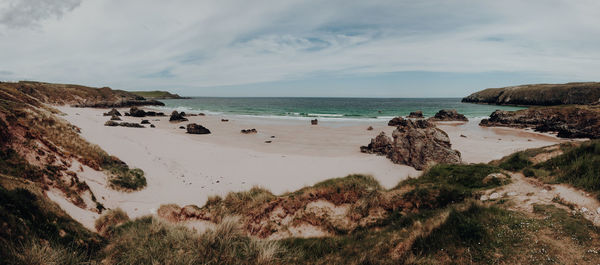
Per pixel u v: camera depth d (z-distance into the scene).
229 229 5.76
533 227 5.10
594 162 7.04
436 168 10.47
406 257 4.85
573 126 40.62
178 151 25.27
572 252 4.36
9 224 4.33
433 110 97.50
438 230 5.36
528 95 115.31
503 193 7.43
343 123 56.00
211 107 109.19
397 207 7.90
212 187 16.50
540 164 8.90
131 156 19.53
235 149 28.52
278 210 8.53
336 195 8.55
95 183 13.11
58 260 4.39
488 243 4.81
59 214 5.84
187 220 9.25
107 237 6.58
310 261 5.53
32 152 10.91
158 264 4.67
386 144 27.73
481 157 25.59
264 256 5.14
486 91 155.38
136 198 14.03
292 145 32.47
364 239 6.37
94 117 49.00
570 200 6.06
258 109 98.25
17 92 30.77
